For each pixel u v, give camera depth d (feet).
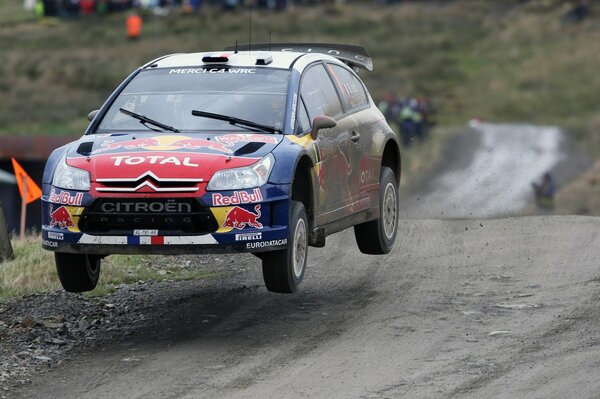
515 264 85.15
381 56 521.24
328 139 72.33
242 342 63.87
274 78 72.74
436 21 590.14
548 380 54.75
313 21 595.88
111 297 76.54
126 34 584.81
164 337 65.57
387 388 54.19
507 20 582.35
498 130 359.25
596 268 81.97
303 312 71.00
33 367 59.82
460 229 103.55
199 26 592.19
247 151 65.26
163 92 72.49
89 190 63.41
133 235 62.85
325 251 93.35
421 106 331.77
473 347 61.36
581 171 274.98
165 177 62.69
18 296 77.77
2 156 286.87
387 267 85.71
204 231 62.90
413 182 243.60
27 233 120.16
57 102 436.76
